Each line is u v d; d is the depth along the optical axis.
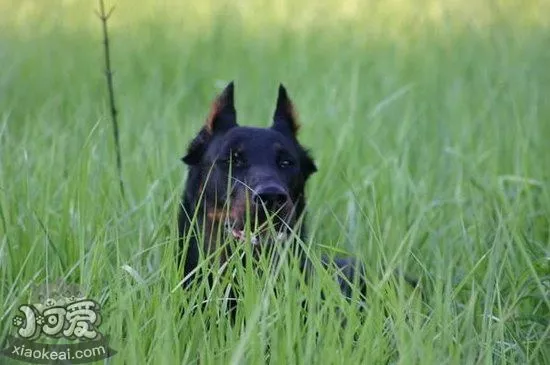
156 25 24.00
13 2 26.58
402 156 14.74
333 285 9.38
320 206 12.23
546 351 9.60
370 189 13.27
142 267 10.50
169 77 20.19
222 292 9.67
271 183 9.93
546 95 18.52
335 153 14.16
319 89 18.67
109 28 23.98
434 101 18.28
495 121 16.41
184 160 10.87
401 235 11.70
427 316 9.64
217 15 24.67
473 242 11.87
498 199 13.00
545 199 13.00
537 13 25.44
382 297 9.29
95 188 12.15
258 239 9.96
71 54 21.88
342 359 8.52
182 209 10.84
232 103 10.97
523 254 10.54
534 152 15.21
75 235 10.87
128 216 11.27
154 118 16.19
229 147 10.40
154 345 8.80
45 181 12.39
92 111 17.16
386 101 16.25
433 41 22.81
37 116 16.92
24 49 22.16
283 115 11.13
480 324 9.95
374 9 26.55
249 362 8.63
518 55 21.47
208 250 10.27
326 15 25.73
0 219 10.98
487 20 24.77
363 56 21.42
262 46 22.44
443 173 14.76
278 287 9.51
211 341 9.07
